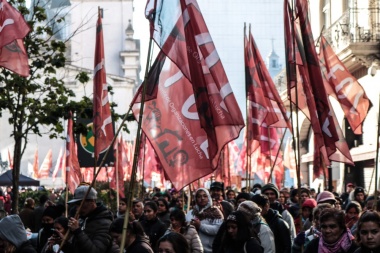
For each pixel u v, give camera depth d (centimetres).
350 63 3491
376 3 3362
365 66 3438
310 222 1591
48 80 2297
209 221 1509
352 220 1419
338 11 3953
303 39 1540
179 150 1148
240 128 1106
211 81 1101
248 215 1291
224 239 1169
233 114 1102
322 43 2022
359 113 2008
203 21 1098
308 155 4447
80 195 1159
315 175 2434
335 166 4031
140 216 1772
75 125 2289
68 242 1169
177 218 1373
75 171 2225
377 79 3344
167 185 4316
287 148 4178
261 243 1288
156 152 1150
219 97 1102
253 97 2073
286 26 1565
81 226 1175
